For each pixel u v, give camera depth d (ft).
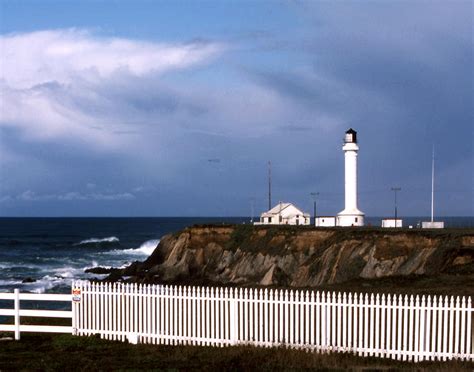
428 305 53.83
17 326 62.75
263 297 60.54
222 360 52.34
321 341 56.03
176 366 51.57
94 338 60.95
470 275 99.09
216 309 58.54
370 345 54.90
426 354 53.47
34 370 50.65
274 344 56.29
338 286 91.35
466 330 56.44
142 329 60.70
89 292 62.23
